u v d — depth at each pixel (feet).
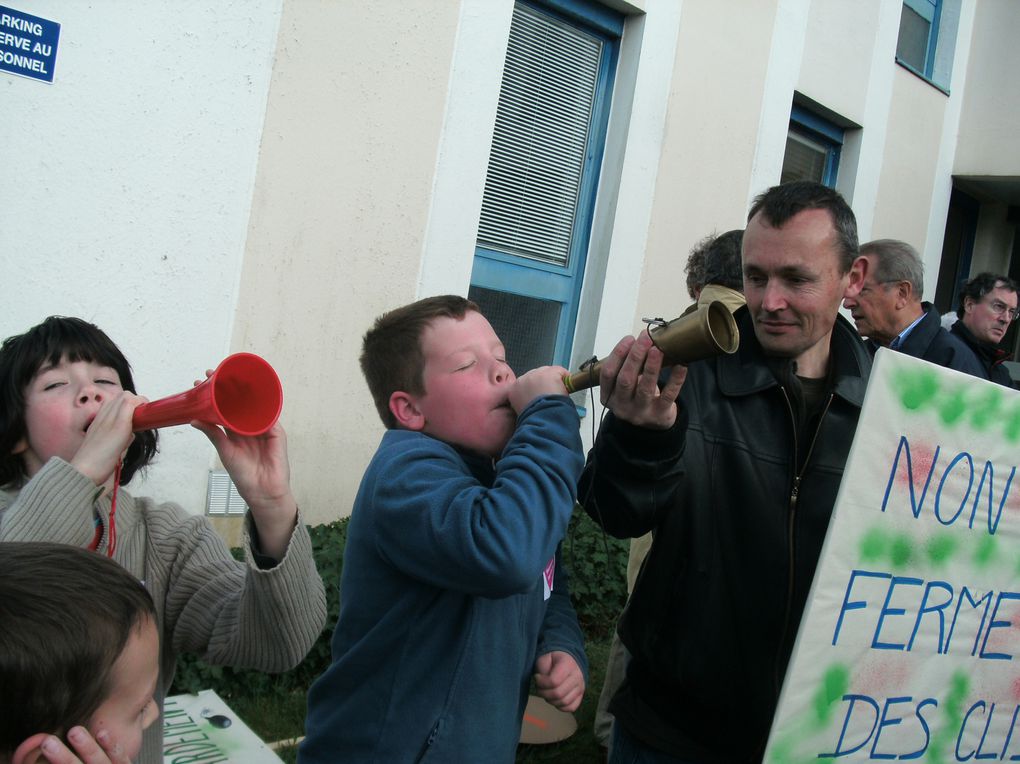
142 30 12.14
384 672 4.80
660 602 6.01
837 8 23.72
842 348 6.33
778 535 5.87
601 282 19.29
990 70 29.32
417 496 4.59
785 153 24.94
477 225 16.52
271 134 13.62
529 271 18.70
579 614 15.07
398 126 15.06
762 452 5.95
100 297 12.30
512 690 4.98
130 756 3.42
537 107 18.38
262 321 13.97
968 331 17.19
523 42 17.93
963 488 5.75
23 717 3.08
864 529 5.43
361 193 14.78
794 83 22.72
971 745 6.09
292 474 14.62
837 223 6.06
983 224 33.47
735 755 5.95
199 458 13.51
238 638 4.95
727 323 4.62
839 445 5.97
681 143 20.13
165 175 12.65
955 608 5.83
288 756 9.77
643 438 5.32
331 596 11.90
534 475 4.53
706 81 20.43
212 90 12.90
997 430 5.82
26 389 4.85
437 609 4.76
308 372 14.58
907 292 12.62
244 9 13.01
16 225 11.52
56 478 4.29
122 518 5.08
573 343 19.60
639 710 6.17
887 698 5.66
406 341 5.18
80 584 3.32
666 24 19.33
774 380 6.00
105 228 12.23
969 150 29.71
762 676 5.84
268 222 13.80
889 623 5.59
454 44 15.55
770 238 6.04
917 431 5.55
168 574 5.24
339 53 14.15
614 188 19.25
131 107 12.22
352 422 15.17
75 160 11.87
